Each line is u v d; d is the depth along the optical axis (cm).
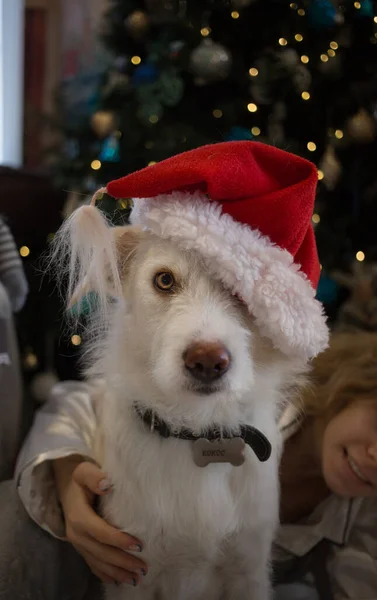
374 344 131
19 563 99
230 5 195
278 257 85
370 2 200
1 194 239
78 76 284
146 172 84
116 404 99
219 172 81
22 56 328
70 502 98
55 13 330
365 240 218
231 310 88
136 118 203
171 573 100
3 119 323
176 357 82
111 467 96
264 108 204
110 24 222
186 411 91
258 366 94
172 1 201
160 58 199
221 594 105
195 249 85
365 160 215
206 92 207
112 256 91
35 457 99
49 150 260
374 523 120
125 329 95
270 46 197
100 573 99
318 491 131
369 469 111
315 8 195
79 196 210
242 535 98
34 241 242
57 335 222
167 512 93
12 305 147
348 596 113
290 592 117
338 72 200
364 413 115
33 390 221
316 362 132
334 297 204
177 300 87
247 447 97
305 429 129
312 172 87
